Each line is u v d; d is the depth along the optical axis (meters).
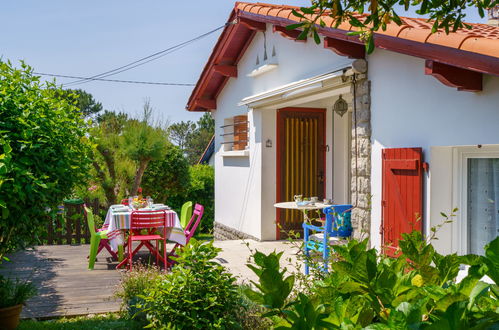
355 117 6.29
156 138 11.92
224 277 4.28
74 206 10.25
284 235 9.66
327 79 6.55
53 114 4.32
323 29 6.00
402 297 1.32
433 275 1.51
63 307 5.45
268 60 9.05
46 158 4.09
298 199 8.13
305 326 1.25
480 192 4.89
